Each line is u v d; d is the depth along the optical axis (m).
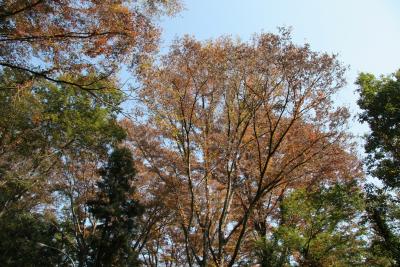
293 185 17.09
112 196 24.59
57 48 10.17
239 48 14.66
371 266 16.02
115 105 11.06
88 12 9.90
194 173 16.80
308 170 15.59
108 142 20.92
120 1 10.11
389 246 16.58
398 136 17.75
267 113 14.33
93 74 10.71
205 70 15.05
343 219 15.98
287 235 15.12
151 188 23.72
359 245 15.89
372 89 18.81
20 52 10.46
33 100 17.67
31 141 19.69
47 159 21.05
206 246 14.19
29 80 12.19
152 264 29.70
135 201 24.95
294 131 15.25
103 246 23.27
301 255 15.59
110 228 23.83
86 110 19.73
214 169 15.65
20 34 9.81
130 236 24.61
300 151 15.17
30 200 24.05
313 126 15.02
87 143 20.72
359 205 15.95
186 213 16.86
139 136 17.05
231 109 15.55
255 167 15.85
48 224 29.55
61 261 28.98
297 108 14.12
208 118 15.88
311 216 15.76
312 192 16.53
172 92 14.36
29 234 28.08
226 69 14.72
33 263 27.48
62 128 20.19
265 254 15.88
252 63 14.40
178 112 14.88
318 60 13.88
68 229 29.12
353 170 17.41
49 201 24.59
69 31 9.98
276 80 14.34
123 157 25.61
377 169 17.92
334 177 16.98
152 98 12.17
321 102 14.25
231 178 15.38
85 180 25.92
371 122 18.61
